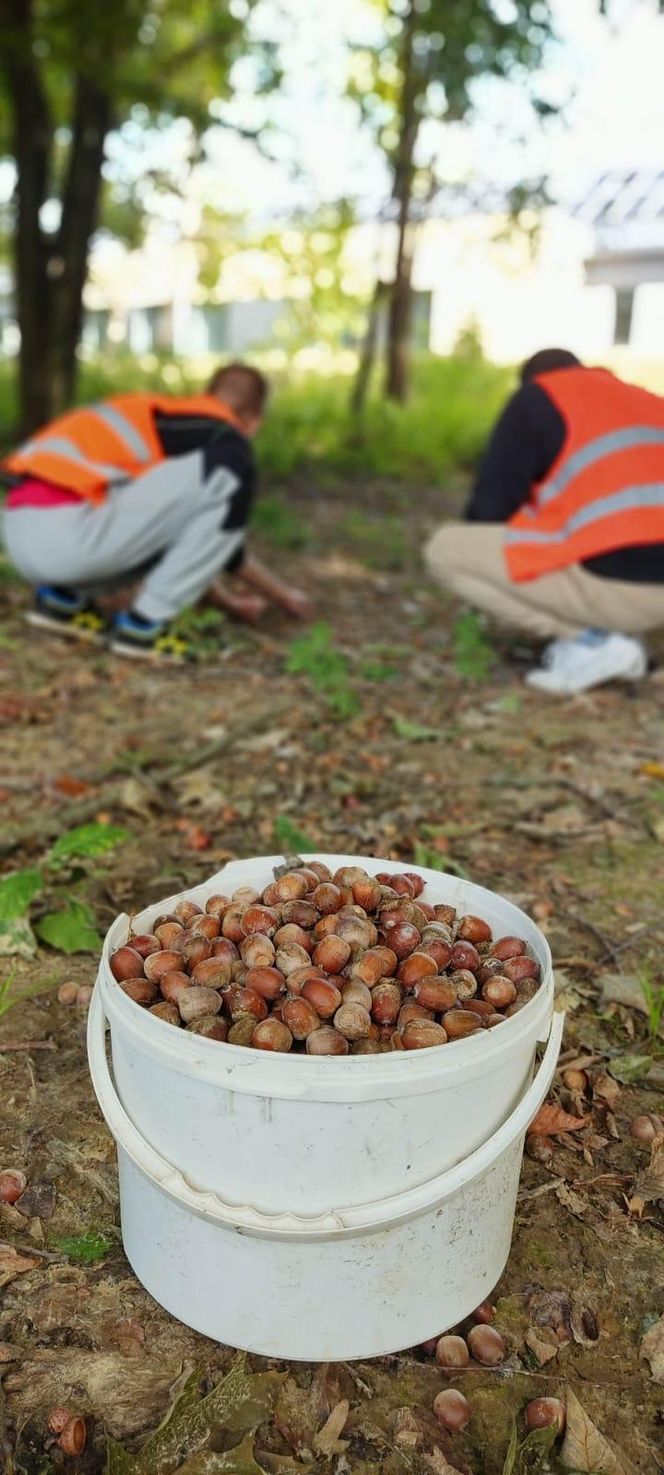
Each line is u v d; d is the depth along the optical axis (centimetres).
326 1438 67
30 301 434
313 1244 65
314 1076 61
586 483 190
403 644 235
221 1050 62
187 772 159
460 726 184
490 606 205
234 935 77
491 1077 66
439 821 146
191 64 498
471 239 689
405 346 588
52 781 153
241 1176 65
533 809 150
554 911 124
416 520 397
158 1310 75
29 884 106
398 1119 63
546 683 204
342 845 138
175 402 209
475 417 589
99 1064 70
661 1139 90
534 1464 66
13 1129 90
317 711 187
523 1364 72
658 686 206
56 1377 70
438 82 468
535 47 400
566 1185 87
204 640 219
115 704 188
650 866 136
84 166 429
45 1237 80
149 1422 67
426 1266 69
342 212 612
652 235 713
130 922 78
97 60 383
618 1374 72
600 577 192
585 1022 106
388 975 74
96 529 201
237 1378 70
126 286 1084
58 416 455
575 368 202
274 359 838
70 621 220
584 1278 79
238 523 210
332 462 511
